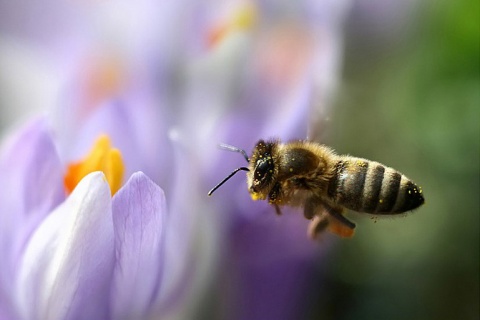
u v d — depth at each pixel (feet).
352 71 0.60
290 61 0.57
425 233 0.60
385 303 0.60
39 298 0.46
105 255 0.46
